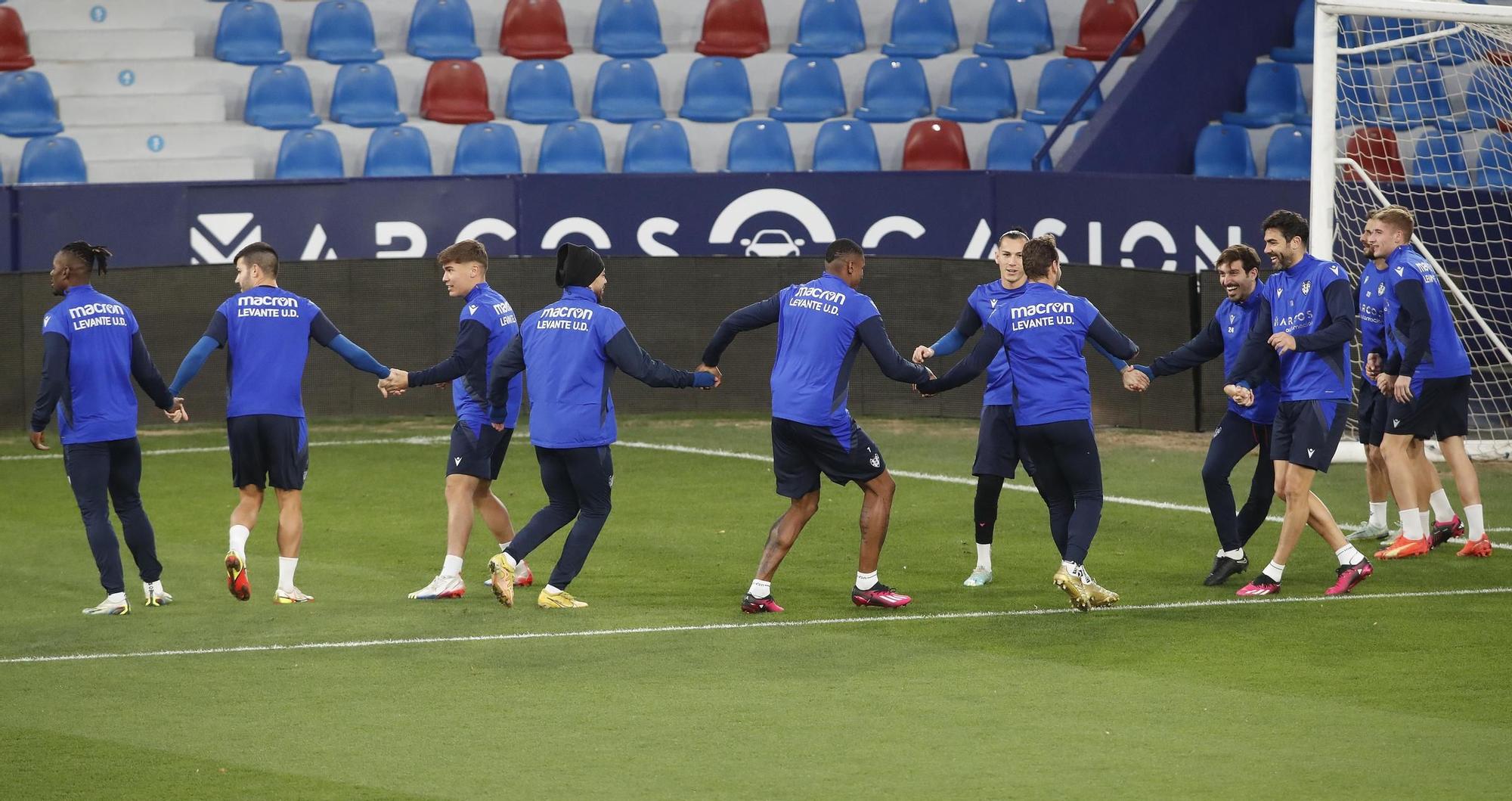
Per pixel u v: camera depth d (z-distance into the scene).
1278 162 65.44
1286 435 30.45
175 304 53.91
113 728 21.98
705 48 69.94
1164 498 42.00
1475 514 34.47
